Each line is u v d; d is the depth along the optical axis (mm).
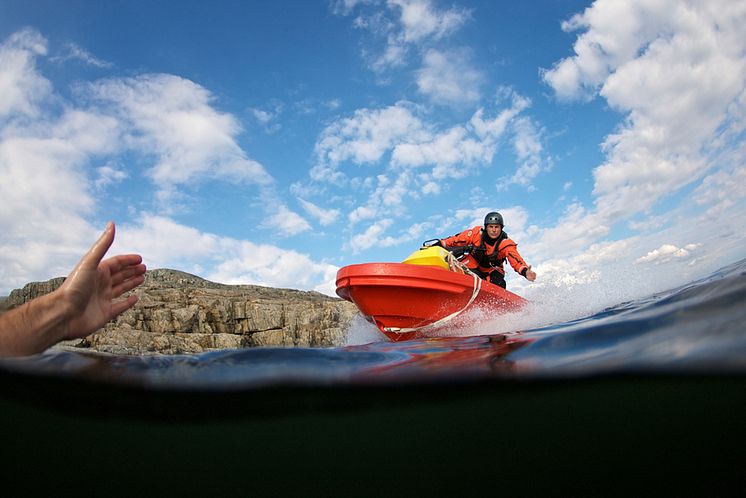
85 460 2016
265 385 2033
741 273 3289
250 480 2057
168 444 2078
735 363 1793
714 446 1919
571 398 2074
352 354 3037
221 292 24094
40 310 2271
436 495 2041
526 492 1936
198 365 2625
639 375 1943
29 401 1895
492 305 6703
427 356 3010
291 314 22391
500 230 7570
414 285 6141
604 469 1914
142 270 2744
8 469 1938
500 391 2070
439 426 2186
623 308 4359
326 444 2170
